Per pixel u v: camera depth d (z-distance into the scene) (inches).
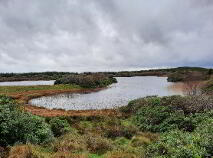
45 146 585.3
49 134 652.1
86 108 1572.3
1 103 733.3
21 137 592.1
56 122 811.4
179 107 954.1
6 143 561.0
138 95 2301.9
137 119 1018.7
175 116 852.0
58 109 1366.9
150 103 1141.7
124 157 497.4
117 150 566.3
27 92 2460.6
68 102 1871.3
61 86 3095.5
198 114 838.5
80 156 487.5
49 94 2474.2
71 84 3346.5
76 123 943.0
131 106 1298.0
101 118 1061.8
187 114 897.5
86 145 587.8
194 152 405.7
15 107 737.0
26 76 7278.5
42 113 1140.5
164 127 817.5
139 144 623.2
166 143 488.1
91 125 936.9
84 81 3307.1
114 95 2333.9
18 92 2437.3
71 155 487.2
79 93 2578.7
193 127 754.2
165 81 4692.4
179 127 777.6
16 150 489.4
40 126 669.9
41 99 2075.5
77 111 1273.4
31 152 476.7
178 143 470.0
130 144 632.4
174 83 3863.2
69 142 588.7
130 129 794.2
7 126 580.1
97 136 680.4
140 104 1234.6
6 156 478.0
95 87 3230.8
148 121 914.7
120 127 818.2
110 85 3654.0
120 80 5201.8
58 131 754.8
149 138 697.6
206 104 937.5
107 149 579.8
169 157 426.0
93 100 1974.7
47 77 6840.6
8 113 619.2
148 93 2461.9
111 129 788.6
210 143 429.7
